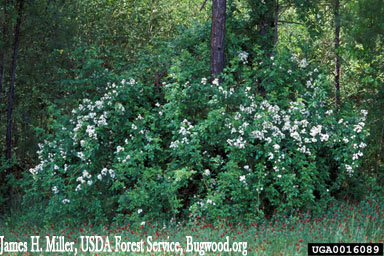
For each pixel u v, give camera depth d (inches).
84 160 393.7
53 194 409.1
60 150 400.8
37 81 497.0
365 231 301.0
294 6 465.4
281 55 414.0
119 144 413.7
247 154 362.6
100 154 402.3
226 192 377.4
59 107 502.6
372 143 457.4
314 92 392.8
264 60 430.0
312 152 367.9
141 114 423.2
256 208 358.3
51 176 394.9
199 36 467.5
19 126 507.2
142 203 369.7
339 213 353.7
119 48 592.7
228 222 353.7
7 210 445.7
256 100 398.0
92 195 392.5
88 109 411.2
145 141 404.5
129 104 414.6
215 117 376.2
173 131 393.4
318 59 572.1
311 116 387.9
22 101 506.6
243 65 451.8
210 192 370.9
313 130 361.7
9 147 462.6
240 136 362.0
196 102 402.0
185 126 388.8
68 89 445.1
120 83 420.2
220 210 355.3
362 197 401.4
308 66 422.0
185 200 409.7
